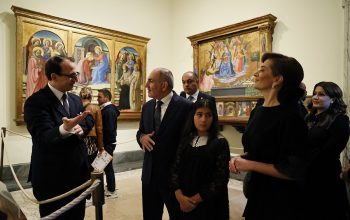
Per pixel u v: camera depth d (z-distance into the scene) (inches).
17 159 218.8
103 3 270.8
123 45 281.1
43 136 80.4
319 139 107.3
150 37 308.7
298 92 61.8
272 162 60.2
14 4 218.2
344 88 187.2
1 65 212.7
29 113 84.1
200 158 86.2
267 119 62.0
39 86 226.1
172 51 325.7
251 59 243.0
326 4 201.2
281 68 61.1
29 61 220.7
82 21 256.4
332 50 197.6
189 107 102.7
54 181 86.7
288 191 59.2
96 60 260.7
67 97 97.3
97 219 67.6
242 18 256.2
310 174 102.0
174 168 92.2
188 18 309.1
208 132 90.4
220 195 85.7
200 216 84.7
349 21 185.5
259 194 62.7
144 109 111.8
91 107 169.5
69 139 83.5
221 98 263.4
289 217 57.5
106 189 194.2
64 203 88.5
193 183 86.0
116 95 276.4
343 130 105.5
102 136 172.2
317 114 116.6
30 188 201.0
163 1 320.8
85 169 95.4
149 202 104.0
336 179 105.6
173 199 97.3
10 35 216.7
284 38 225.5
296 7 218.4
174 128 100.1
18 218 59.5
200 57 289.3
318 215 100.0
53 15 237.9
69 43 242.5
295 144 56.9
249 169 60.6
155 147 101.0
